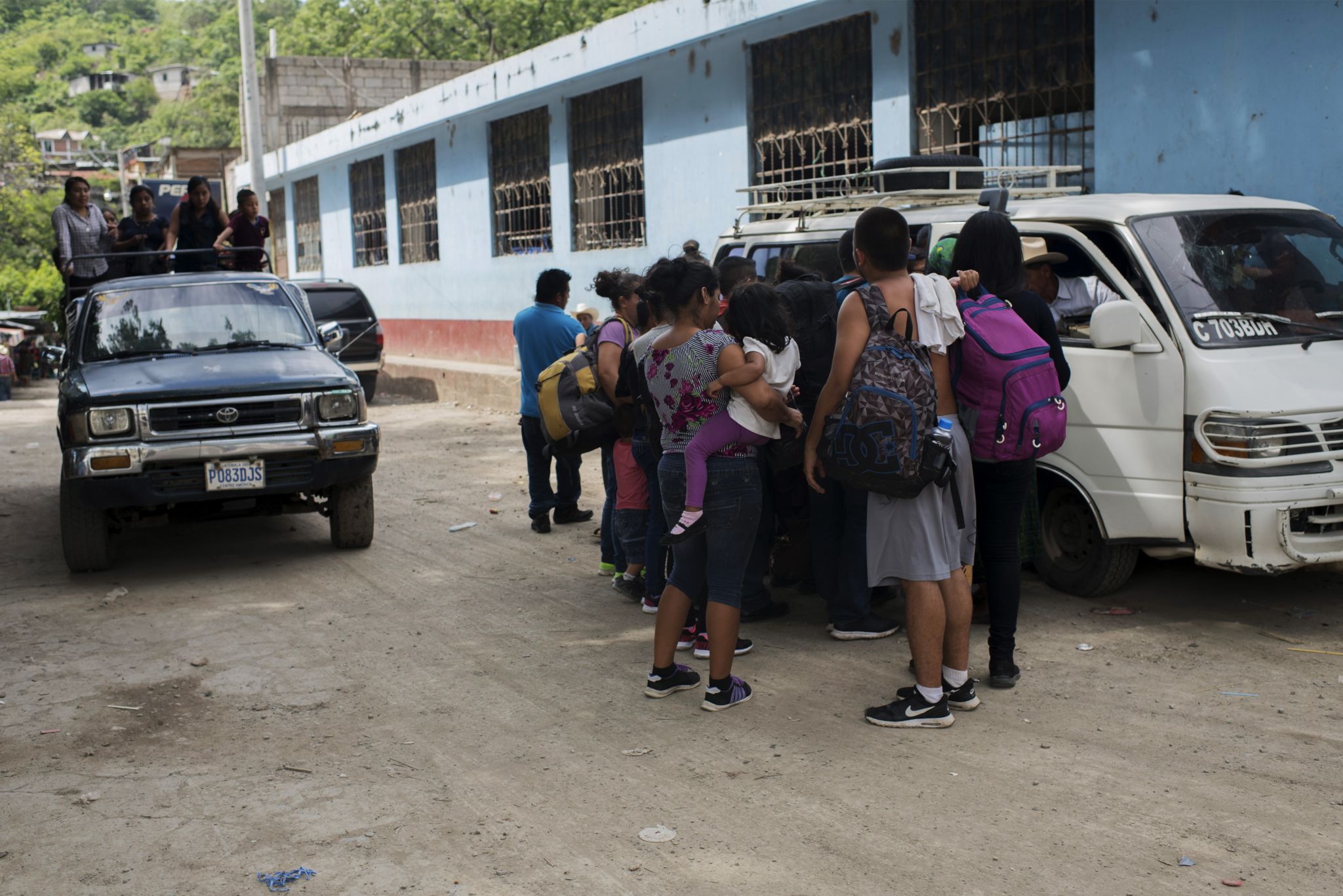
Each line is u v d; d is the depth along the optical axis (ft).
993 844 11.73
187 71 497.05
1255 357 17.47
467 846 12.06
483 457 39.78
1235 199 20.06
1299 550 17.06
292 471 23.70
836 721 15.23
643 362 16.79
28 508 32.45
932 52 33.37
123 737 15.33
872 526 14.83
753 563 19.52
